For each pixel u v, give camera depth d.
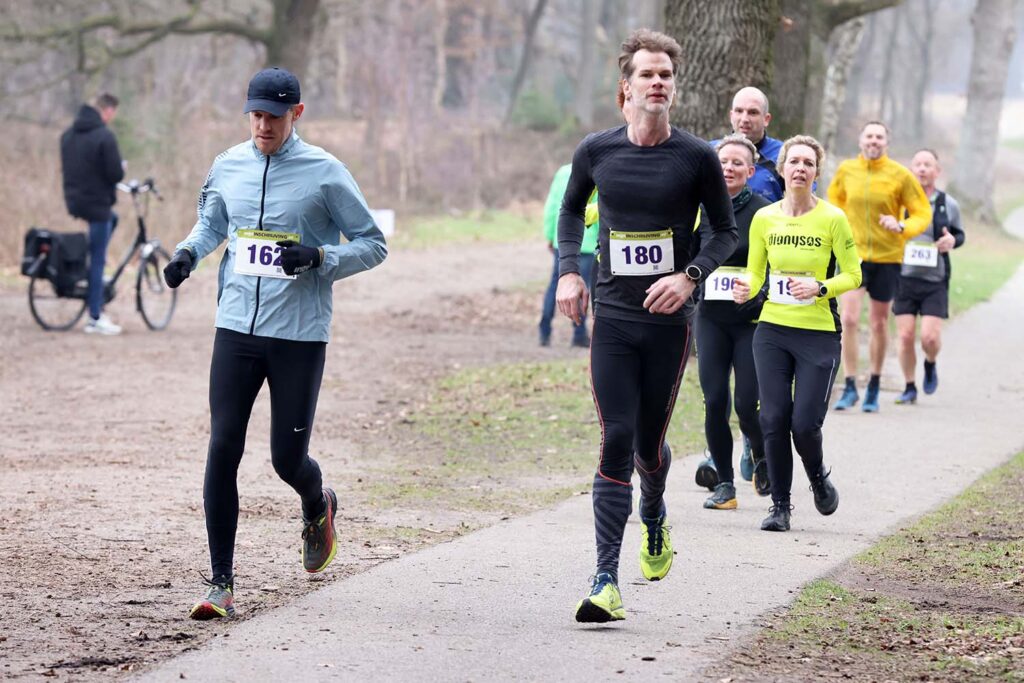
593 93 119.44
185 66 71.75
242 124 67.94
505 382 23.00
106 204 29.28
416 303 36.88
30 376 23.78
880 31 156.00
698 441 18.23
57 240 29.16
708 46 24.75
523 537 12.66
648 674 8.50
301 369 10.01
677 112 25.08
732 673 8.54
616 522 9.80
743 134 14.73
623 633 9.51
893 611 10.23
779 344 13.48
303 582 10.93
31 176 46.56
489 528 13.05
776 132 25.27
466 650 9.00
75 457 16.88
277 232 9.96
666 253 9.63
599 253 9.96
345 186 10.09
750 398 14.13
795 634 9.54
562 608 10.19
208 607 9.66
